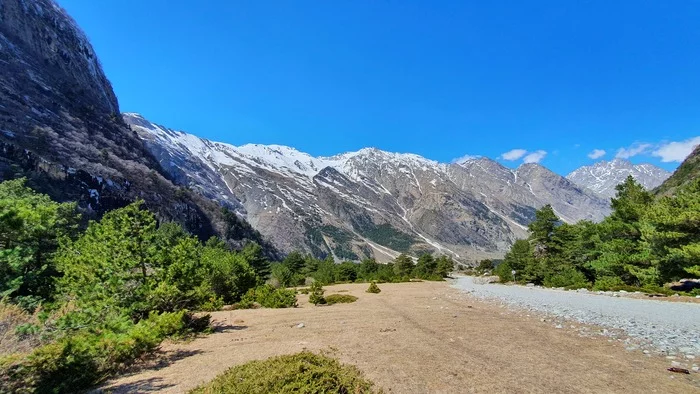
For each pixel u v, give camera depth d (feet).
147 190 485.56
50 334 30.22
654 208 92.73
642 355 32.96
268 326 48.21
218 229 553.64
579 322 50.93
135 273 44.29
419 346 34.65
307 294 121.90
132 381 25.57
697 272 78.02
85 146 475.31
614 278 110.63
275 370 19.94
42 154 382.22
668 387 24.47
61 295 47.03
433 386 23.62
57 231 65.16
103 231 46.88
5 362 23.99
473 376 25.81
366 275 236.63
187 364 29.35
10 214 45.19
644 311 62.39
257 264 176.04
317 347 34.22
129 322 34.81
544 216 164.86
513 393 22.85
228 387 18.85
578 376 26.45
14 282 36.42
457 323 48.80
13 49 540.11
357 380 21.13
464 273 393.50
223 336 41.50
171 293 43.37
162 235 49.42
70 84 615.16
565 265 147.02
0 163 308.19
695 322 50.80
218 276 77.15
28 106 461.37
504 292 112.88
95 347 27.50
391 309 66.23
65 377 24.36
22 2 627.05
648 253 95.14
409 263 282.77
